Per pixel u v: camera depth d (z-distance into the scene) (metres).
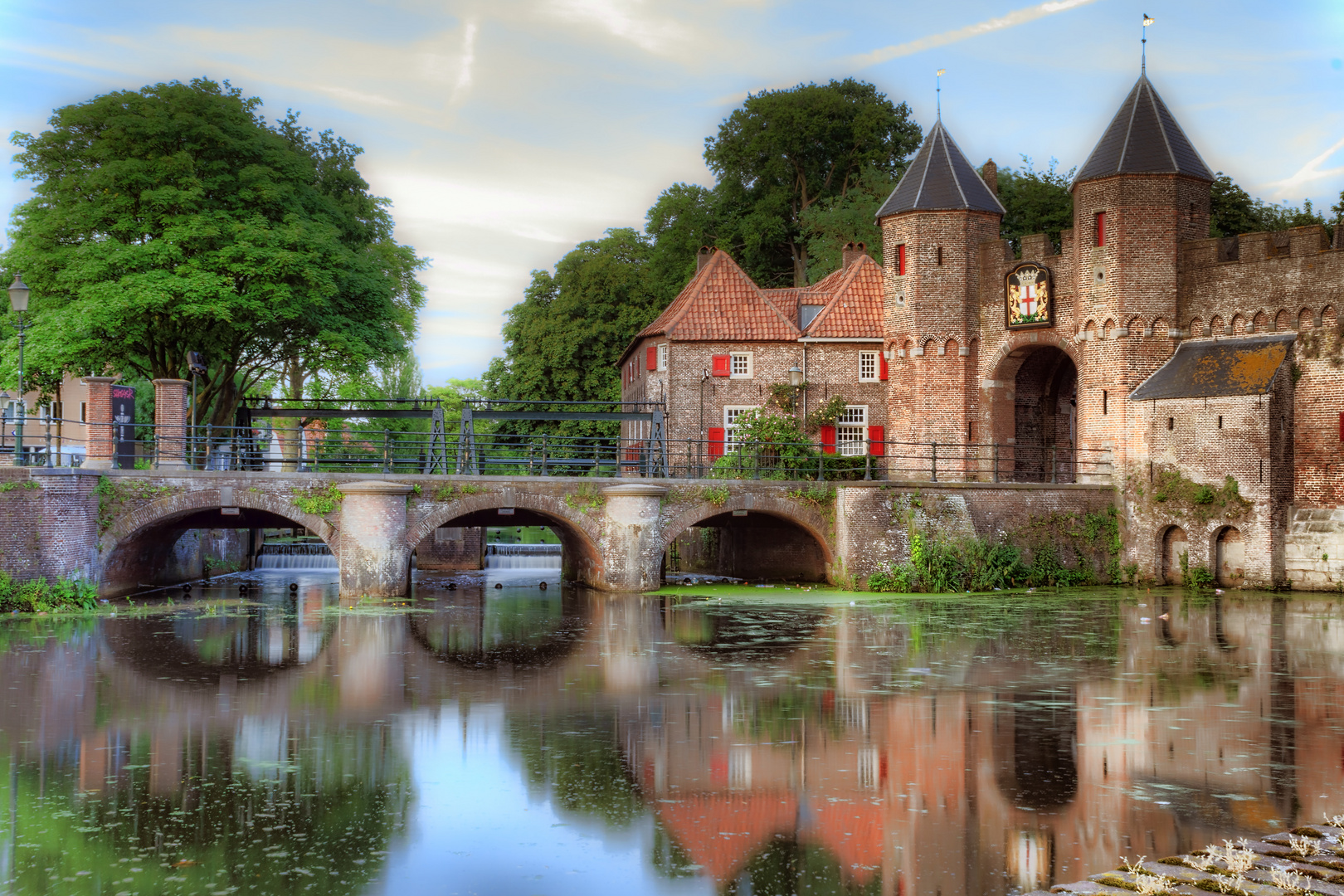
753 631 23.06
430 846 10.18
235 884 9.27
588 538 29.72
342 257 35.12
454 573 39.59
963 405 36.94
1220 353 31.77
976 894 9.05
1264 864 9.27
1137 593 30.08
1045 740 13.98
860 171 54.94
